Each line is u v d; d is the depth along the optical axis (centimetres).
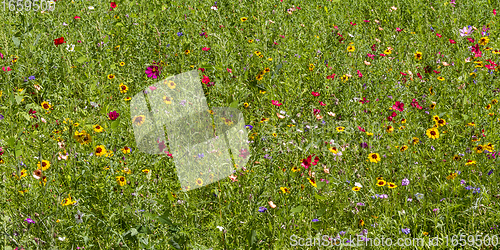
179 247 317
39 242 318
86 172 335
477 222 343
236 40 478
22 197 334
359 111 412
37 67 425
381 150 379
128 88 407
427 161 375
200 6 524
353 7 612
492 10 588
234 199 340
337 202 346
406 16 578
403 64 464
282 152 361
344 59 468
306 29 516
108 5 528
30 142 359
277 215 327
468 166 368
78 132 346
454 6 587
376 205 352
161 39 473
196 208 335
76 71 432
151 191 343
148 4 533
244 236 330
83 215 323
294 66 448
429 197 358
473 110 406
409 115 402
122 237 313
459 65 452
